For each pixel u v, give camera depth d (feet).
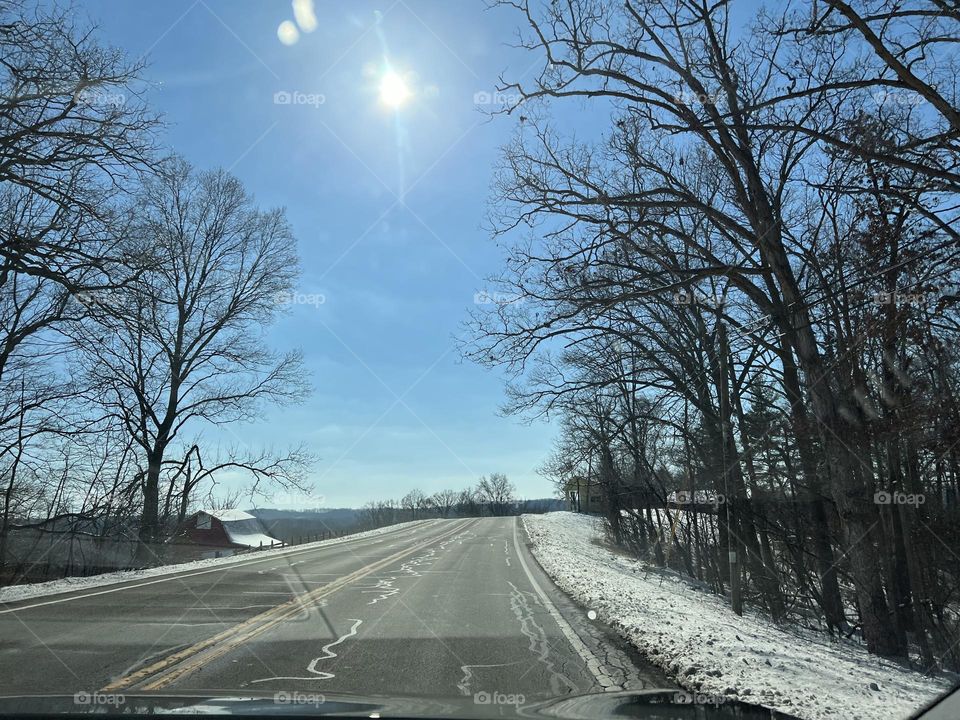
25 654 27.89
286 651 28.71
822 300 48.03
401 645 30.25
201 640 31.24
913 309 43.83
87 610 41.01
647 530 125.70
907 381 47.55
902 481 51.78
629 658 27.73
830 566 58.18
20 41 47.80
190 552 110.73
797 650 36.22
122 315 59.77
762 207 50.83
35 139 53.16
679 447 100.89
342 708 15.35
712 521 82.23
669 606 47.14
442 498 463.01
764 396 76.33
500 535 153.38
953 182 36.04
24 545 82.12
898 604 48.42
